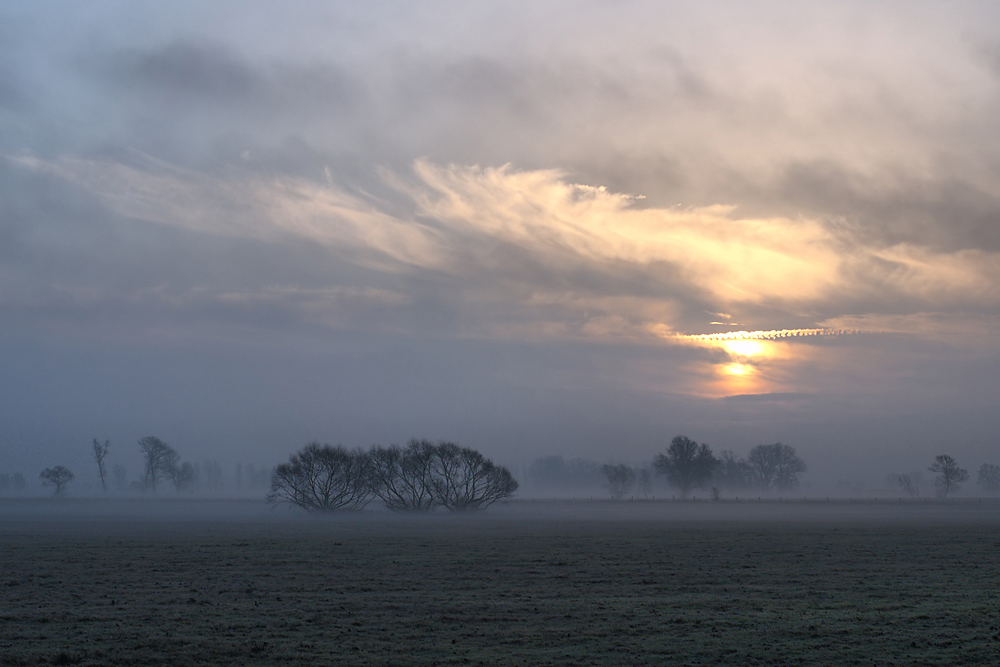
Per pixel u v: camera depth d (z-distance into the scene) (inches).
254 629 1125.1
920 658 939.3
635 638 1058.1
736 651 981.2
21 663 924.6
